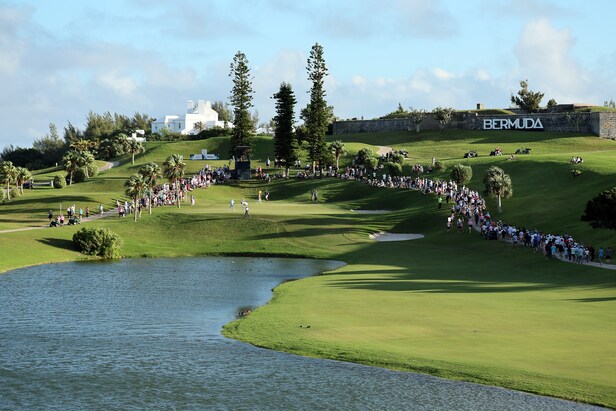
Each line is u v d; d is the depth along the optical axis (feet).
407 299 192.24
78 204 437.17
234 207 433.48
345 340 147.13
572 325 151.12
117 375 131.23
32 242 308.40
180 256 315.99
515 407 107.76
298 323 164.25
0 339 157.79
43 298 209.87
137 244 331.36
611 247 264.31
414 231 360.89
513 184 422.41
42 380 128.77
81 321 177.37
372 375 125.90
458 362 127.24
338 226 362.74
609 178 382.22
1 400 118.93
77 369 135.13
